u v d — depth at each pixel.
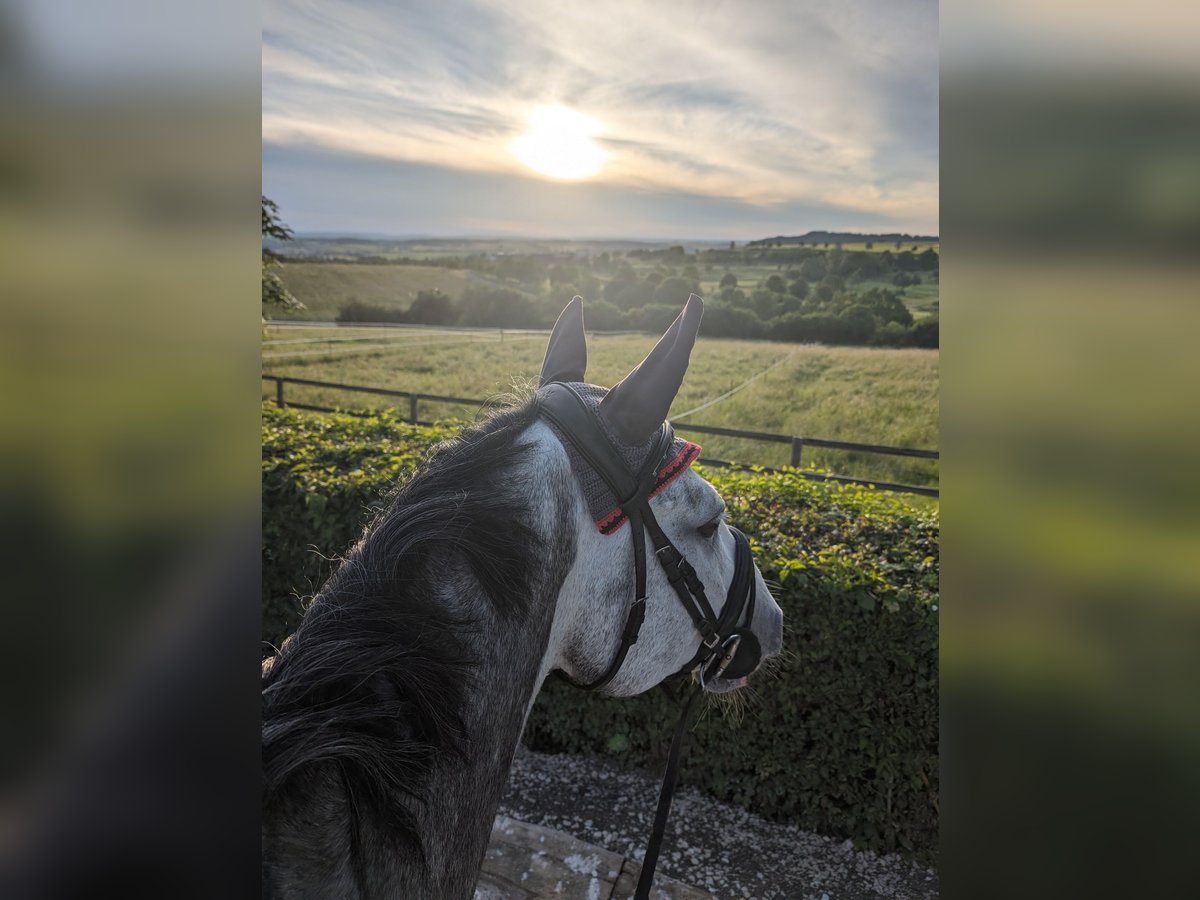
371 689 0.83
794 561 2.60
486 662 0.92
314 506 3.22
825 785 2.71
